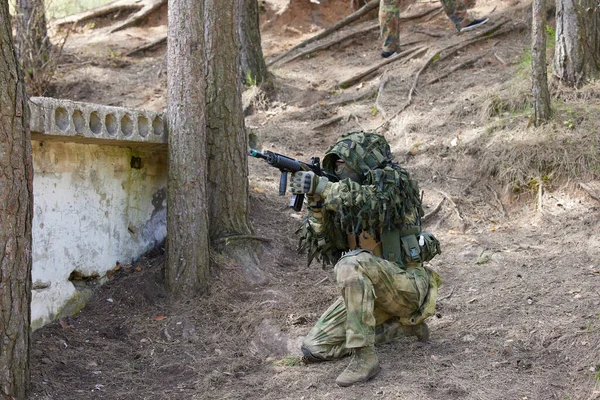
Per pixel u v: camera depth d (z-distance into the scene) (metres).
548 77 7.61
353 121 8.45
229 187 5.47
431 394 3.52
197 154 5.00
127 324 4.73
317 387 3.72
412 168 6.98
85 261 5.02
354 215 3.62
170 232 5.02
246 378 4.00
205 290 5.01
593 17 7.27
